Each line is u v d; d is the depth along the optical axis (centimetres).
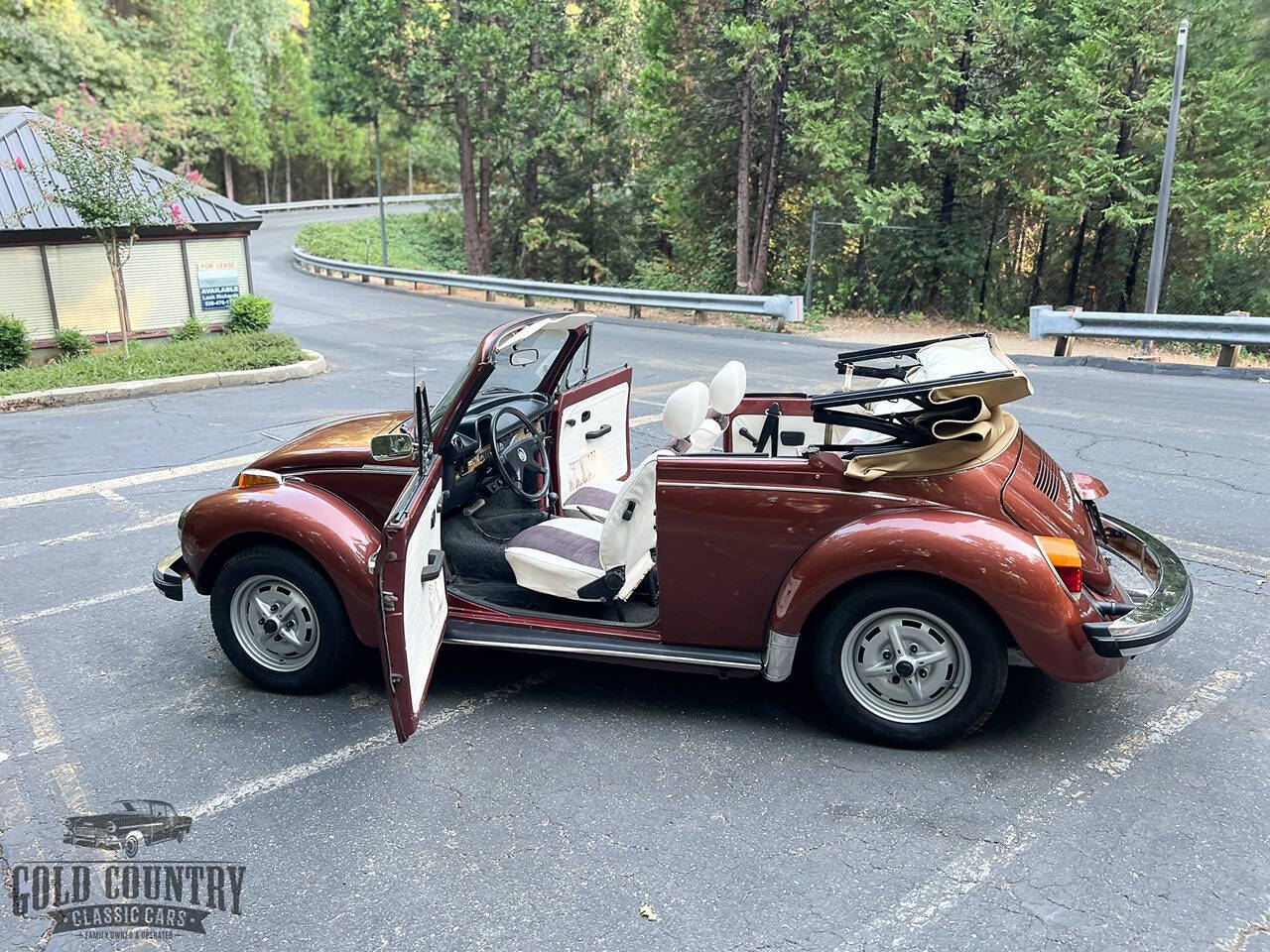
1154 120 1839
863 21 2003
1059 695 409
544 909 284
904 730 361
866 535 342
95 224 1362
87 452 905
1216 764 353
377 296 2556
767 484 359
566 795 342
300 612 413
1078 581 339
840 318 2136
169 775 362
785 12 2000
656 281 2853
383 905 288
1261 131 1803
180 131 4666
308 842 320
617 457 570
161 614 521
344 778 357
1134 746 367
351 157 6719
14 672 452
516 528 467
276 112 6362
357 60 2872
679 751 371
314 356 1412
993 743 371
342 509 405
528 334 422
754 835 316
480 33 2762
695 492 365
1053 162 1900
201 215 1608
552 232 3475
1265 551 568
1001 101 1964
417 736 387
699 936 271
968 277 2175
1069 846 306
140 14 5031
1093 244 2239
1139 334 1294
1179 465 753
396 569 310
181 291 1623
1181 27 1280
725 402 454
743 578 369
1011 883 290
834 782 346
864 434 415
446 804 339
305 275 3158
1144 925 270
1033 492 354
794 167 2294
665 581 377
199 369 1290
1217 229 1844
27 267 1451
